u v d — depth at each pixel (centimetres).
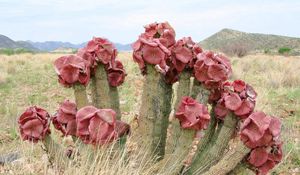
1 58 2775
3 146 525
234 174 315
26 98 1112
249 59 2653
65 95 1164
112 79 352
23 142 438
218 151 331
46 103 1036
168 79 348
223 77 324
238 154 302
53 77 1634
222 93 346
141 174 326
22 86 1393
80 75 308
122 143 330
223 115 339
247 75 1598
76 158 339
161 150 363
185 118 311
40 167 379
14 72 1848
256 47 10138
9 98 1124
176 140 340
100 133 277
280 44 10062
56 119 335
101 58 323
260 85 1266
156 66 310
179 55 331
